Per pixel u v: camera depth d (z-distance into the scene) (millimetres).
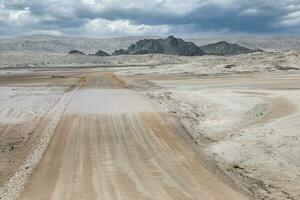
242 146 20000
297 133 21312
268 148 19234
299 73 87938
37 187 14078
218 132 24078
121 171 15688
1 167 17719
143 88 55688
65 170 16078
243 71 94938
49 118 29438
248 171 16297
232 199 12438
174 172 15531
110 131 23984
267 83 62000
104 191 13289
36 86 61031
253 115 29078
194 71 96938
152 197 12617
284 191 13875
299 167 16391
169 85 61250
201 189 13398
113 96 43656
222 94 43031
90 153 18797
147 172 15523
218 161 17562
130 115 29719
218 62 114375
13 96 44781
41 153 19359
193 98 40531
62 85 62844
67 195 13031
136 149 19484
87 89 54375
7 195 13492
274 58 112500
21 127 27109
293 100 35344
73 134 23422
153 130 24250
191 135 22969
